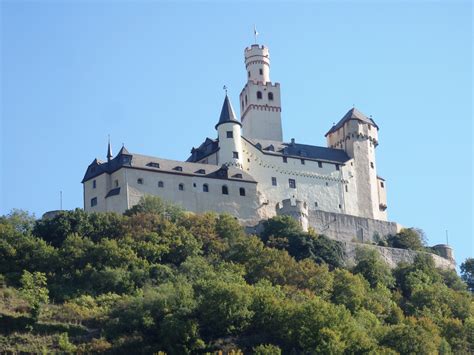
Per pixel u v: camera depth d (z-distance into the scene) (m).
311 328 142.62
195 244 181.38
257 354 135.38
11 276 166.75
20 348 141.12
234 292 147.25
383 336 148.50
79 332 147.50
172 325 143.25
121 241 177.38
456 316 176.00
